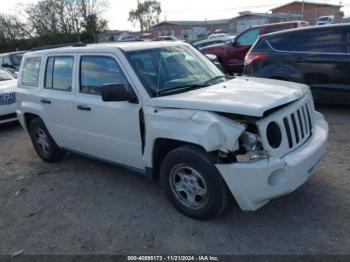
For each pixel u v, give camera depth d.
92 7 54.78
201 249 3.11
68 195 4.41
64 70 4.74
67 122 4.75
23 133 7.83
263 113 2.97
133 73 3.77
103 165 5.31
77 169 5.25
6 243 3.51
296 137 3.31
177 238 3.29
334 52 6.63
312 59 6.82
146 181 4.59
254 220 3.45
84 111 4.36
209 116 3.08
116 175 4.88
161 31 74.25
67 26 54.00
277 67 7.29
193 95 3.50
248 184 2.98
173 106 3.37
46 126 5.22
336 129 6.00
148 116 3.57
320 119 3.97
